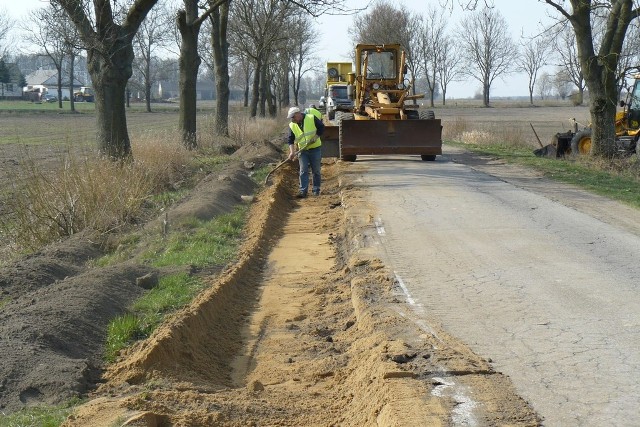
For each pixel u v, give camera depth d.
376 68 26.00
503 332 6.99
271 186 17.91
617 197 15.45
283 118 52.81
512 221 12.84
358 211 14.27
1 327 6.80
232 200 15.95
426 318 7.53
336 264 11.18
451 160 24.59
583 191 16.55
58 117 61.91
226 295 9.15
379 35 62.88
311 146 17.91
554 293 8.27
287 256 11.84
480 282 8.89
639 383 5.64
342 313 8.76
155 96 157.00
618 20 23.09
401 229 12.38
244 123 33.56
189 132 26.25
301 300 9.45
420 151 23.11
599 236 11.43
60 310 7.35
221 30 31.36
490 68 108.69
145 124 58.16
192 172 20.48
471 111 89.50
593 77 23.31
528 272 9.27
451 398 5.40
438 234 11.88
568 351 6.40
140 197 14.43
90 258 11.47
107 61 18.00
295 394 6.37
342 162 24.03
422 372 5.91
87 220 13.09
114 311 7.87
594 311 7.55
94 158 14.70
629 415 5.07
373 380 6.02
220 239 12.00
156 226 12.91
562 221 12.77
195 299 8.45
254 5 44.81
